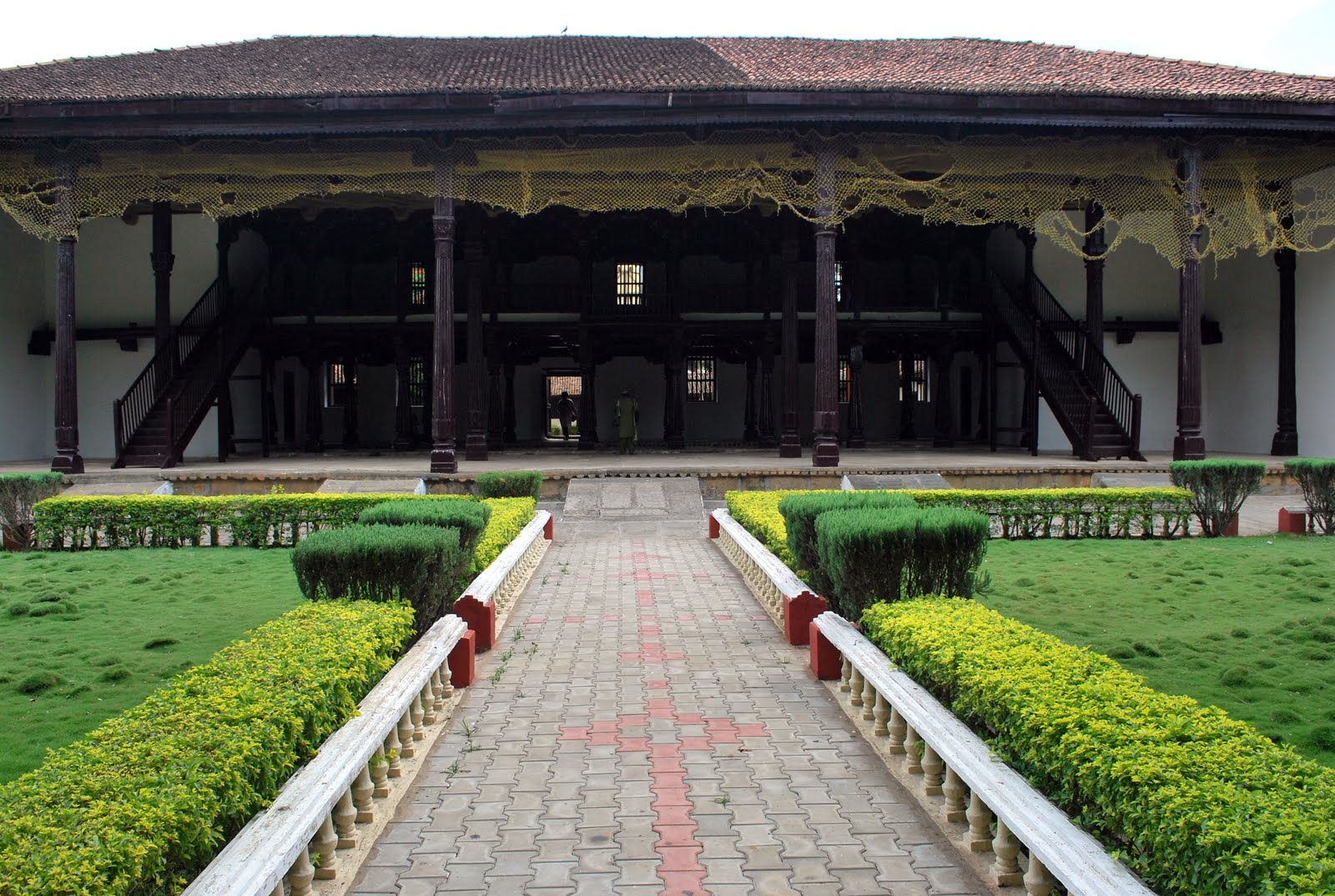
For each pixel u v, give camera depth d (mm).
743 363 28062
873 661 5062
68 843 2398
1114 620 7449
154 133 16156
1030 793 3297
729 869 3553
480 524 7668
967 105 15953
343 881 3453
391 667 5078
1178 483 12703
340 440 27719
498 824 3977
